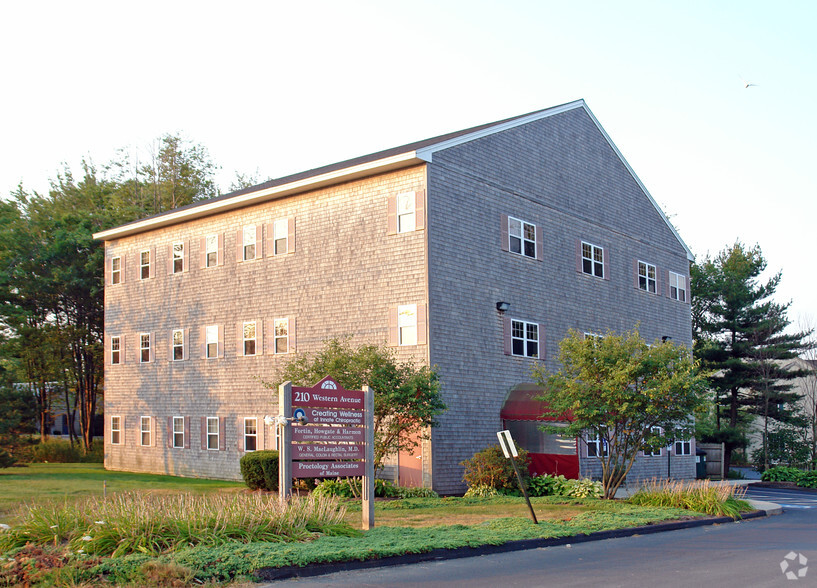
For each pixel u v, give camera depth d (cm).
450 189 2550
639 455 3228
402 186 2534
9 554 1088
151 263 3406
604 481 2198
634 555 1284
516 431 2708
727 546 1393
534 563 1202
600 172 3334
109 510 1255
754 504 2203
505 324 2705
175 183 6172
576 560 1231
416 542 1264
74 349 4459
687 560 1223
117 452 3472
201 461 3091
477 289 2606
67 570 994
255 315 2950
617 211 3409
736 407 4897
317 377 2227
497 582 1033
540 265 2905
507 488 2316
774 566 1155
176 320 3262
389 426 2242
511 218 2792
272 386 2380
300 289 2803
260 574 1048
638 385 2148
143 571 1001
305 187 2786
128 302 3494
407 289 2481
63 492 2227
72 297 4294
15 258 4159
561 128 3127
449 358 2469
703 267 5300
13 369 4219
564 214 3067
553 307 2942
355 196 2673
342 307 2662
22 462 3559
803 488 3381
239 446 2947
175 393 3231
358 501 2089
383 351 2353
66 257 4241
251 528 1245
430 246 2447
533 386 2672
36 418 3934
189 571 1012
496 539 1334
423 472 2394
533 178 2930
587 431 2252
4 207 4503
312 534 1284
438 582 1036
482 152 2698
